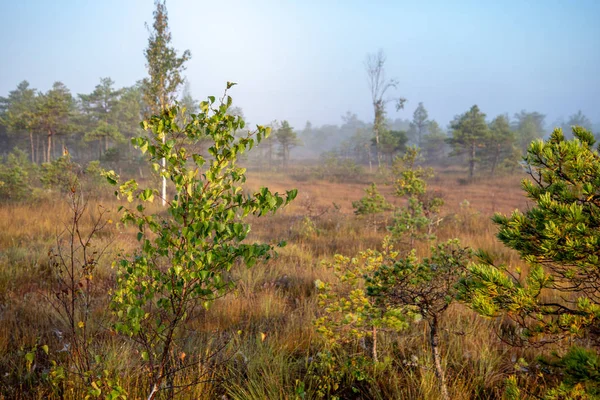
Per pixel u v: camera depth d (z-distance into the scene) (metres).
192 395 3.17
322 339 4.18
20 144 48.22
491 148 42.31
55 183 15.49
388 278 3.23
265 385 3.43
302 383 3.29
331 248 9.44
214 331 4.45
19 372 3.56
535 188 2.62
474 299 2.26
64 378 3.24
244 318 5.06
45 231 9.95
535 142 2.60
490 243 8.91
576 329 2.04
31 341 4.21
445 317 4.61
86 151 49.47
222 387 3.49
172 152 2.71
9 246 8.25
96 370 3.31
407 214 9.18
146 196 2.59
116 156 30.91
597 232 2.11
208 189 2.74
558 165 2.50
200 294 2.75
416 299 3.17
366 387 3.57
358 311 3.39
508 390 2.59
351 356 3.66
